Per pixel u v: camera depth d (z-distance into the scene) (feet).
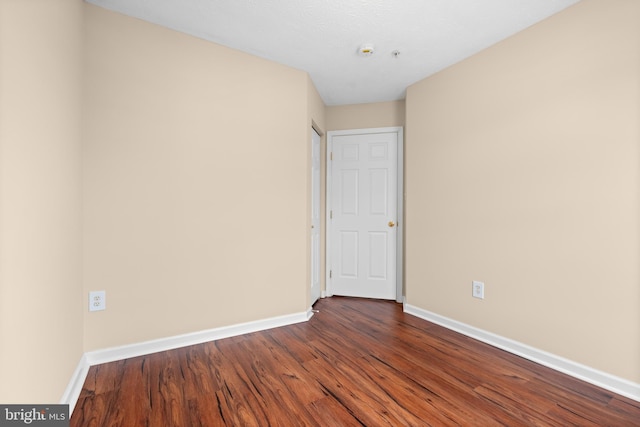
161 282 7.07
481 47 7.76
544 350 6.63
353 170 11.94
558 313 6.41
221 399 5.27
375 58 8.38
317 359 6.73
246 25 6.95
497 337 7.48
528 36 6.89
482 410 5.03
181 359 6.66
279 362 6.58
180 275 7.29
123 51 6.58
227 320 7.95
